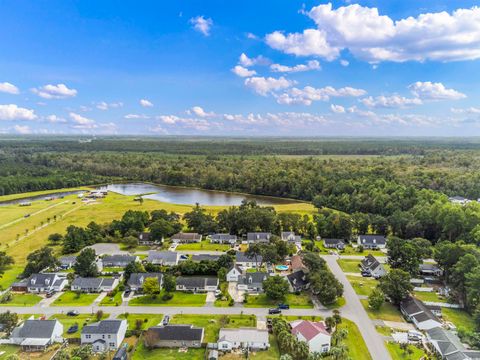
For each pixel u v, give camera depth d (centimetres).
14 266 9950
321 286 7762
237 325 6825
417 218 12675
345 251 11412
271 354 5938
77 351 5800
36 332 6234
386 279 8000
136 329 6612
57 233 12719
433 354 5947
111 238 12194
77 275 9012
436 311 7381
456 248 8831
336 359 5531
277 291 7769
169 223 12562
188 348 6112
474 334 6281
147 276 8544
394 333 6544
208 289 8406
